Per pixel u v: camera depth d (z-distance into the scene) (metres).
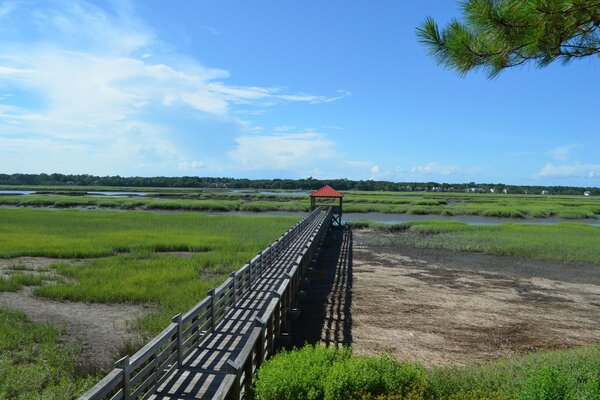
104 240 32.12
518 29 6.00
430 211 67.44
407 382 6.79
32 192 118.25
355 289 20.73
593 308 18.70
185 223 45.66
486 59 6.69
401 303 18.47
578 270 26.64
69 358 11.55
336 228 46.09
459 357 12.65
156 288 18.58
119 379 5.98
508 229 43.84
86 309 16.23
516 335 14.86
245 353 7.11
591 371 8.91
